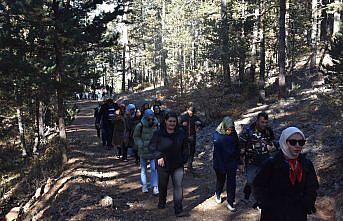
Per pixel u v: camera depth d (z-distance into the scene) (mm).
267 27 27578
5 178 16969
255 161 6734
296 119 13711
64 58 12758
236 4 26781
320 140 10773
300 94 18969
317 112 13844
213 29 24547
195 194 9156
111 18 12844
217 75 26984
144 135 9289
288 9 26969
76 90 13305
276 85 24688
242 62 25188
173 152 7473
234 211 7824
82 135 20594
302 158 3854
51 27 12219
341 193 7566
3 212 11977
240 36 24469
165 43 55562
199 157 13406
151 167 9273
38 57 12898
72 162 12961
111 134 15750
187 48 52594
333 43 11141
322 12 30844
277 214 3744
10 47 12359
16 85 14391
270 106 17469
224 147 7863
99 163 12867
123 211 7895
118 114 13727
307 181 3779
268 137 6949
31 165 17000
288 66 29891
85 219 7375
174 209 7703
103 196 8820
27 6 11305
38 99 17672
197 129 17547
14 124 22469
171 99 29531
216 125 17172
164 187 7902
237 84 25641
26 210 10727
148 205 8367
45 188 11258
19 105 17484
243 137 6957
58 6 12203
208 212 7809
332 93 14234
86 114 33938
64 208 8492
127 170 11922
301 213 3734
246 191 5453
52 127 25797
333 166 8914
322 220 7039
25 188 13859
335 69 10641
